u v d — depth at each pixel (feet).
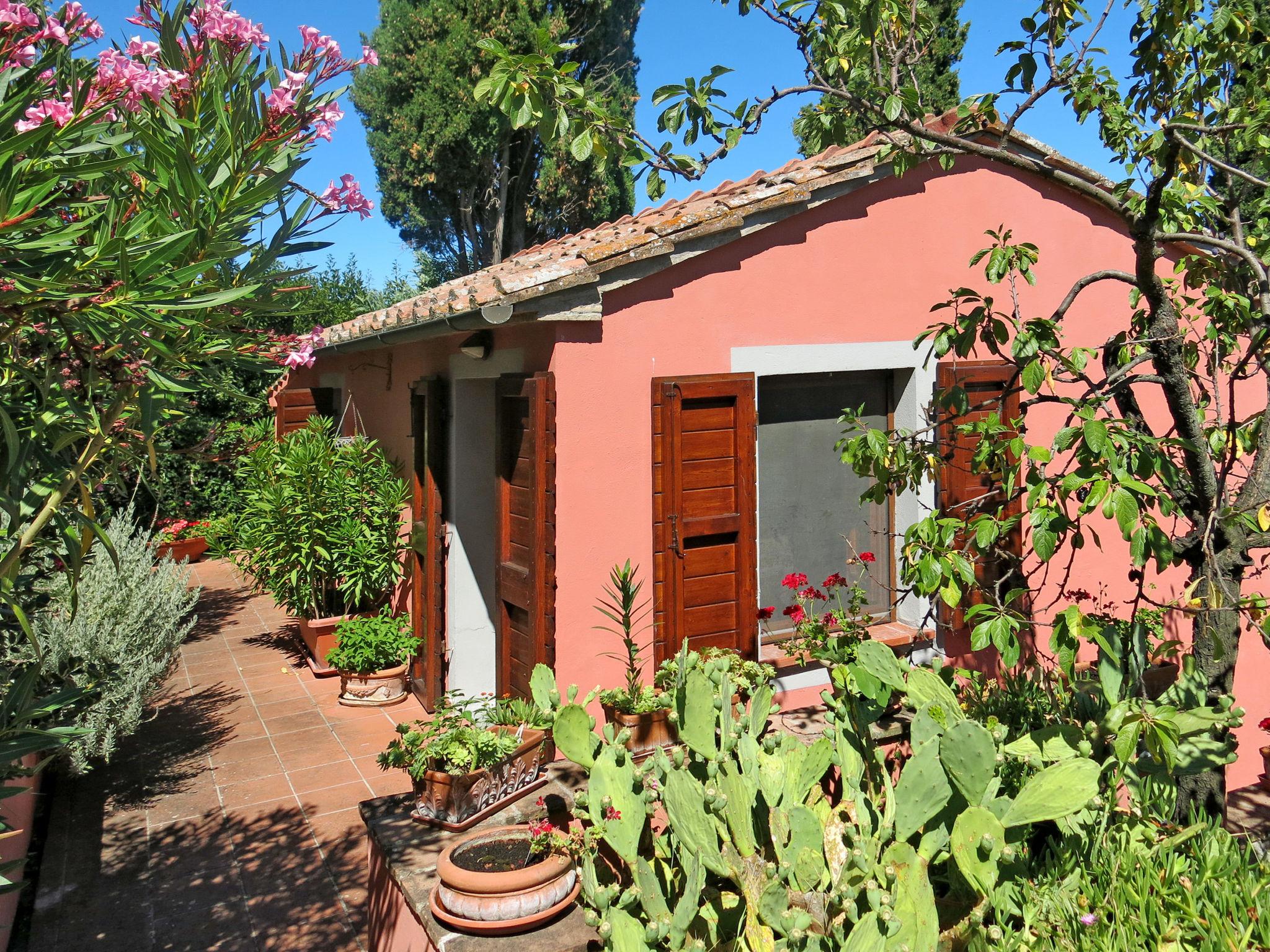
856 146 19.62
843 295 19.69
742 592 18.54
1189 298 16.22
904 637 20.29
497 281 16.66
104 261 8.20
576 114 13.48
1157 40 14.35
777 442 20.43
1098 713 13.87
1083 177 22.35
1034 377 12.42
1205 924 10.12
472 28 71.20
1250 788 18.83
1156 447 12.25
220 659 31.76
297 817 19.79
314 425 32.40
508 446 20.02
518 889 12.29
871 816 12.29
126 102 8.85
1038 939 10.07
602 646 17.46
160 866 17.83
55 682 18.71
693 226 17.65
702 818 10.94
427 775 15.24
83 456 9.22
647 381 17.67
